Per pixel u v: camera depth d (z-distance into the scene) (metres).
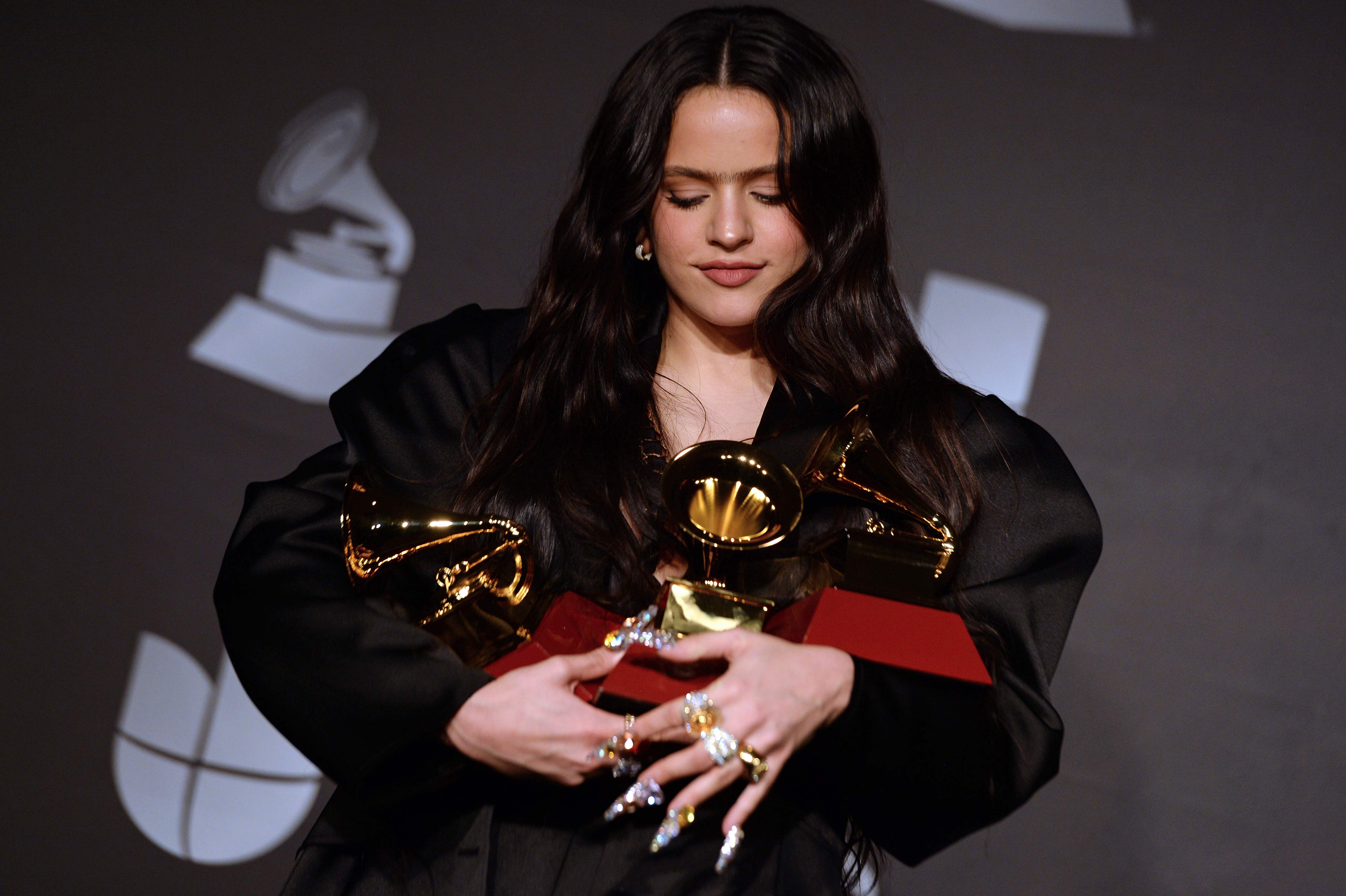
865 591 5.43
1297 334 11.90
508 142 12.92
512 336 6.61
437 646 5.12
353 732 4.98
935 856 11.74
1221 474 11.84
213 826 12.09
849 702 4.91
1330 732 11.49
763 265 5.83
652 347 6.29
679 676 4.91
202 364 12.73
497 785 5.30
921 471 5.95
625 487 5.80
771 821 5.20
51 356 12.73
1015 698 5.43
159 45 13.16
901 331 6.26
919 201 12.43
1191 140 12.23
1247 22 12.27
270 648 5.21
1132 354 12.05
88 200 12.94
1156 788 11.63
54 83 13.11
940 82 12.56
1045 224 12.30
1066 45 12.48
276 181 12.97
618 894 5.00
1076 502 6.09
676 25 6.02
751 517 5.37
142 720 12.25
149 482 12.58
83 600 12.43
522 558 5.43
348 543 5.42
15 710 12.28
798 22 6.06
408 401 6.27
